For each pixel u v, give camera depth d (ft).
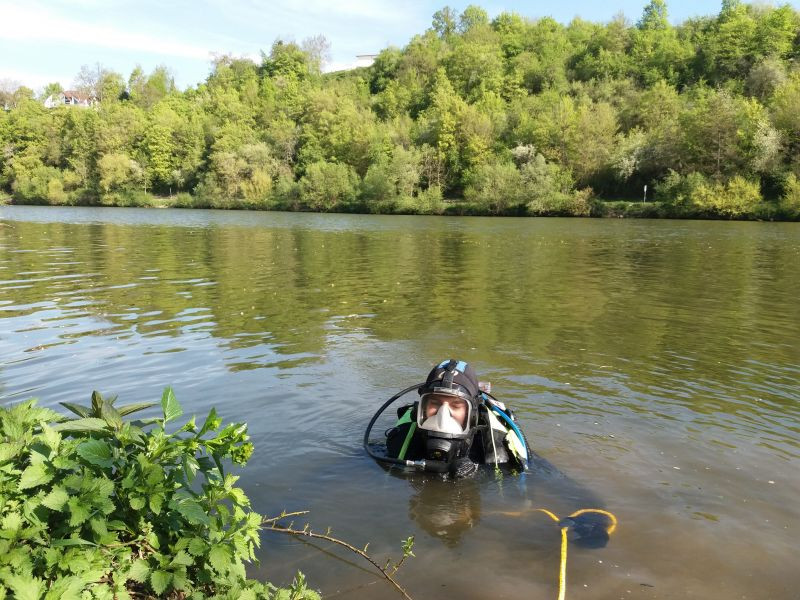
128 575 6.84
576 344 24.67
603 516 11.54
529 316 30.37
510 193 158.81
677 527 11.14
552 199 153.28
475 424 13.56
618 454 14.30
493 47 286.25
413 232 95.30
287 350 23.16
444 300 34.76
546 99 205.26
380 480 13.03
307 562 10.02
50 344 23.65
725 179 142.82
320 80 321.73
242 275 44.55
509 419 14.07
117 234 86.38
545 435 15.40
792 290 39.47
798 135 142.10
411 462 13.14
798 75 159.94
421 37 328.90
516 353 23.24
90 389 18.39
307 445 14.73
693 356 22.94
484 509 11.86
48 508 6.66
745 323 29.07
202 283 40.24
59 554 6.32
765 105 169.48
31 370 20.21
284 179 194.29
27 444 7.00
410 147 192.75
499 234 91.30
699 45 237.66
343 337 25.45
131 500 6.94
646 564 10.03
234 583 7.36
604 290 38.91
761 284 42.01
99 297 34.40
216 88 290.76
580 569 9.88
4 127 238.68
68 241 73.51
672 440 15.10
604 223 121.29
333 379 19.70
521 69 261.03
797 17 229.45
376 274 45.93
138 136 227.40
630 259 57.82
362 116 223.51
